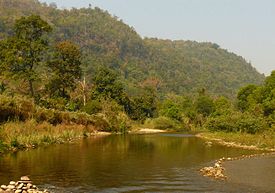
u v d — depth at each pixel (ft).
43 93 286.66
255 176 79.41
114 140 174.29
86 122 213.66
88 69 508.94
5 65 251.39
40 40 261.44
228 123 210.79
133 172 82.94
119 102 321.11
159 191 65.26
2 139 118.01
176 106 335.67
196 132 268.82
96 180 73.56
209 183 71.77
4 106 144.97
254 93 306.76
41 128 153.99
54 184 69.26
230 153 123.03
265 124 192.75
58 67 288.30
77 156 107.24
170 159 105.40
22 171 80.84
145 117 339.98
